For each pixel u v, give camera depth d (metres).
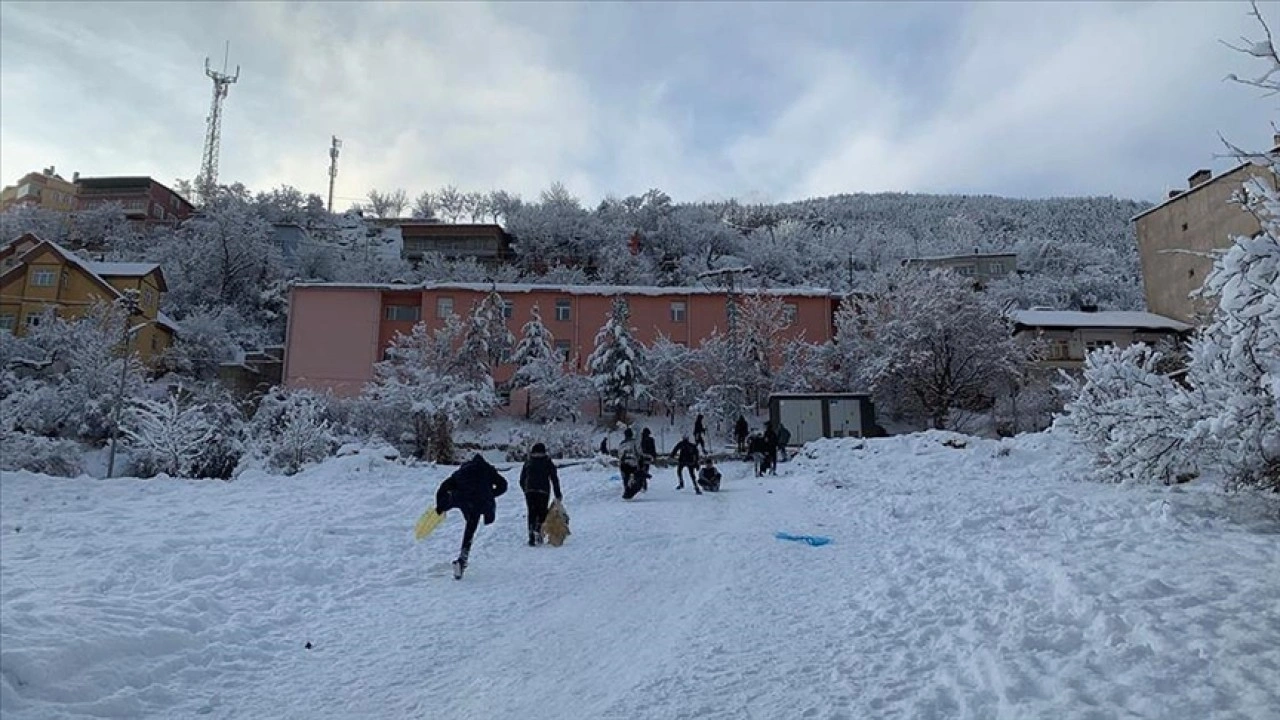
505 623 6.54
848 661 5.24
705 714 4.39
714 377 40.25
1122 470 11.83
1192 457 10.59
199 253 56.38
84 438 29.17
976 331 35.62
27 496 16.16
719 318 47.25
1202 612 5.36
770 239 76.94
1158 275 42.94
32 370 33.16
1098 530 9.01
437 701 4.75
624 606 7.05
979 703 4.32
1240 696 4.06
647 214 77.62
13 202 97.25
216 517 13.58
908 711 4.27
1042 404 35.25
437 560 9.35
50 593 7.10
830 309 46.53
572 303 47.66
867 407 32.78
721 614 6.64
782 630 6.09
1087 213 112.69
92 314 35.59
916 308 36.41
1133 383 11.82
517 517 12.81
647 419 41.03
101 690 4.68
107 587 7.64
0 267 48.75
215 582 7.80
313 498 16.36
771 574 8.20
